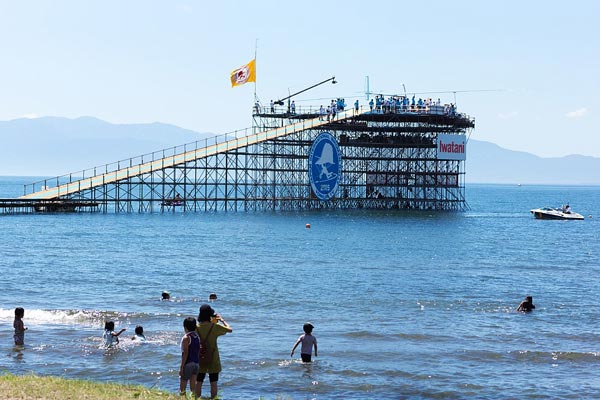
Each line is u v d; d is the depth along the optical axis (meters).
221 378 40.19
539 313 59.91
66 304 60.56
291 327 53.09
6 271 79.19
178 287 70.38
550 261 98.69
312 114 183.88
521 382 40.53
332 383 39.81
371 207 198.50
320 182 170.25
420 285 73.94
